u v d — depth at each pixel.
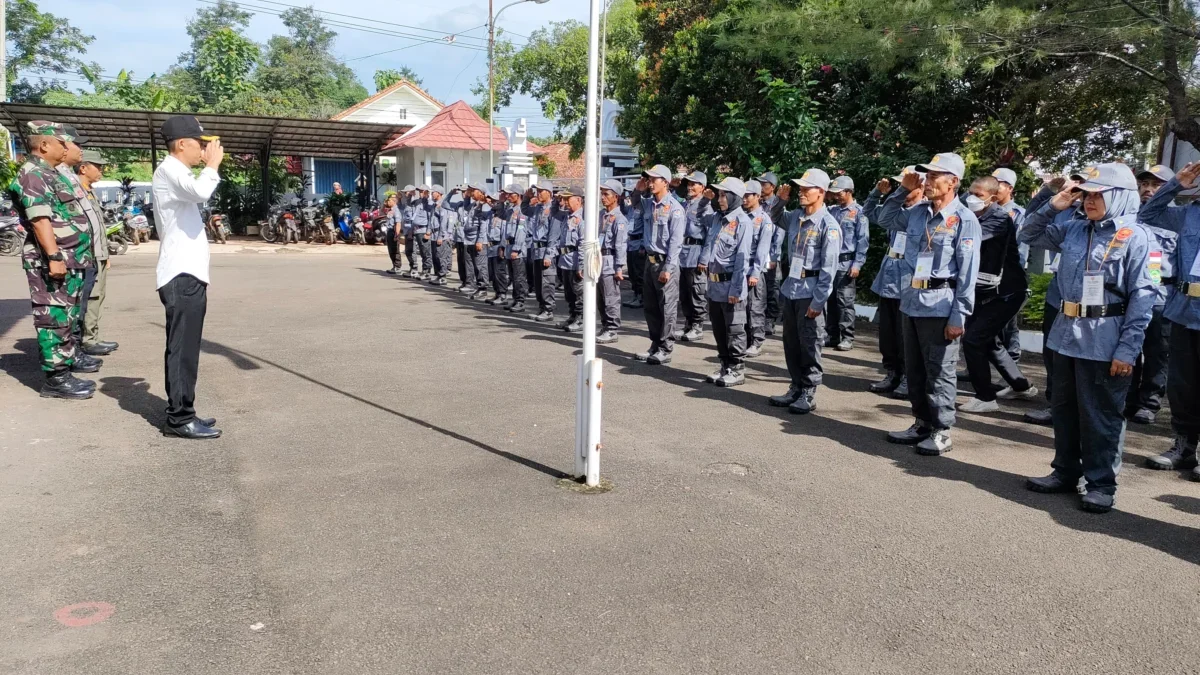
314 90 45.47
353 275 16.64
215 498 4.53
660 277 8.02
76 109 20.67
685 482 4.98
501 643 3.18
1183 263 5.31
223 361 8.05
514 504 4.55
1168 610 3.57
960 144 13.70
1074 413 4.89
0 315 10.22
